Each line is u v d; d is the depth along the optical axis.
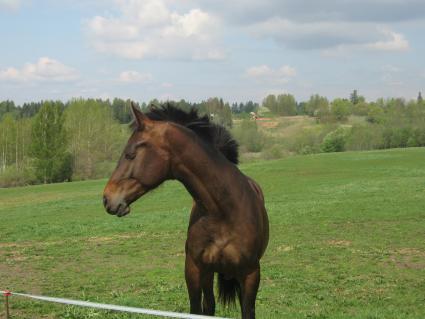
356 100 139.62
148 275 11.50
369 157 53.41
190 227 5.18
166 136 4.75
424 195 25.52
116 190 4.59
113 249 15.29
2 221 24.97
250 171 46.06
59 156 61.34
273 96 126.25
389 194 26.94
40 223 22.92
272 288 9.88
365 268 11.61
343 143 75.00
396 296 9.24
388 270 11.42
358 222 18.61
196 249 5.10
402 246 14.15
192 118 5.18
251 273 5.19
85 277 11.55
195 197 4.99
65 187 47.03
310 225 18.38
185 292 9.62
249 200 5.17
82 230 19.66
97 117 64.06
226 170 5.05
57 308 8.49
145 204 29.77
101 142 63.25
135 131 4.76
